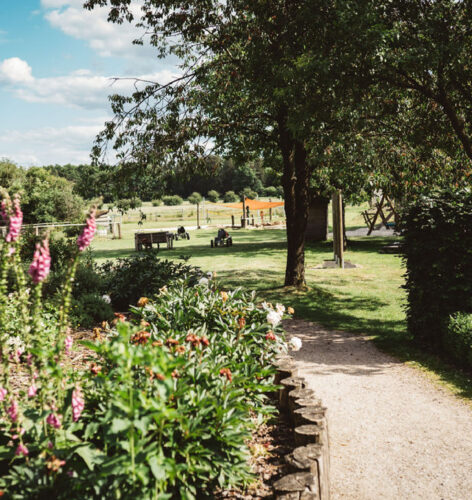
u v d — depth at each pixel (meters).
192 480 2.81
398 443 4.87
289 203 13.23
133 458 2.25
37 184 43.34
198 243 30.80
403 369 7.27
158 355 2.44
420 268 8.11
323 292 13.16
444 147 10.76
